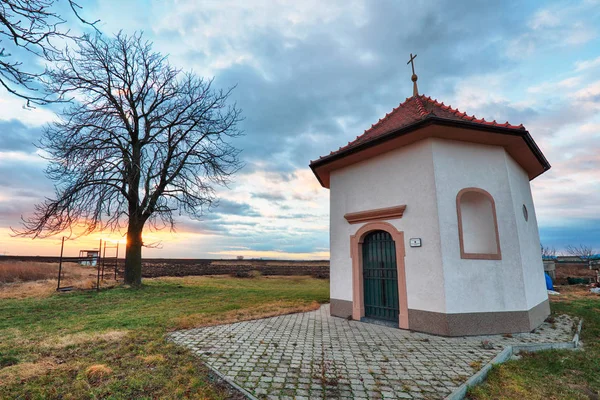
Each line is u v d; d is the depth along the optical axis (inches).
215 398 146.1
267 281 941.2
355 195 359.9
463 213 329.4
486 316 275.9
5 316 344.2
